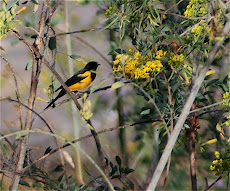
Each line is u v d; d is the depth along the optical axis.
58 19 13.66
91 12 16.69
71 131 17.12
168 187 16.23
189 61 8.36
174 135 6.73
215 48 6.71
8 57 17.80
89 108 7.02
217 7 7.35
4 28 7.68
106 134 17.17
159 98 8.62
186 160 15.78
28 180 13.50
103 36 16.52
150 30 8.44
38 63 8.73
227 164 8.13
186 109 6.76
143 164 16.09
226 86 9.14
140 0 8.54
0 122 16.12
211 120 9.55
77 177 15.30
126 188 9.73
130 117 16.23
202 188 15.38
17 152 9.29
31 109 8.29
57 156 16.12
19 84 16.78
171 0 9.67
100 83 6.98
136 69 7.74
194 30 7.50
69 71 16.34
